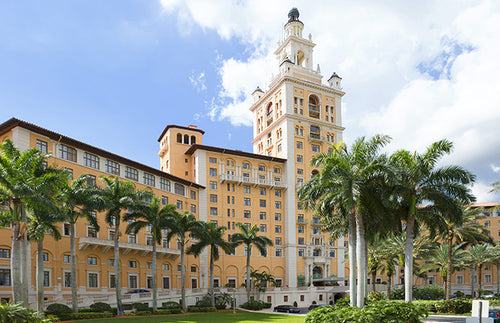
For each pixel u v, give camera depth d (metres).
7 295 46.59
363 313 24.03
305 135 99.31
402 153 32.66
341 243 98.06
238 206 89.94
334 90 105.44
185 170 93.50
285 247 92.38
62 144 56.88
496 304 44.69
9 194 31.50
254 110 114.81
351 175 29.84
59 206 39.56
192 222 58.47
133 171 69.62
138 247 64.94
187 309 57.56
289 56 106.12
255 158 94.19
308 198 32.28
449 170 31.59
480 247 70.31
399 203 32.09
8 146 34.31
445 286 64.38
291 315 51.56
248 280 68.88
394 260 61.22
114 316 45.31
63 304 42.09
